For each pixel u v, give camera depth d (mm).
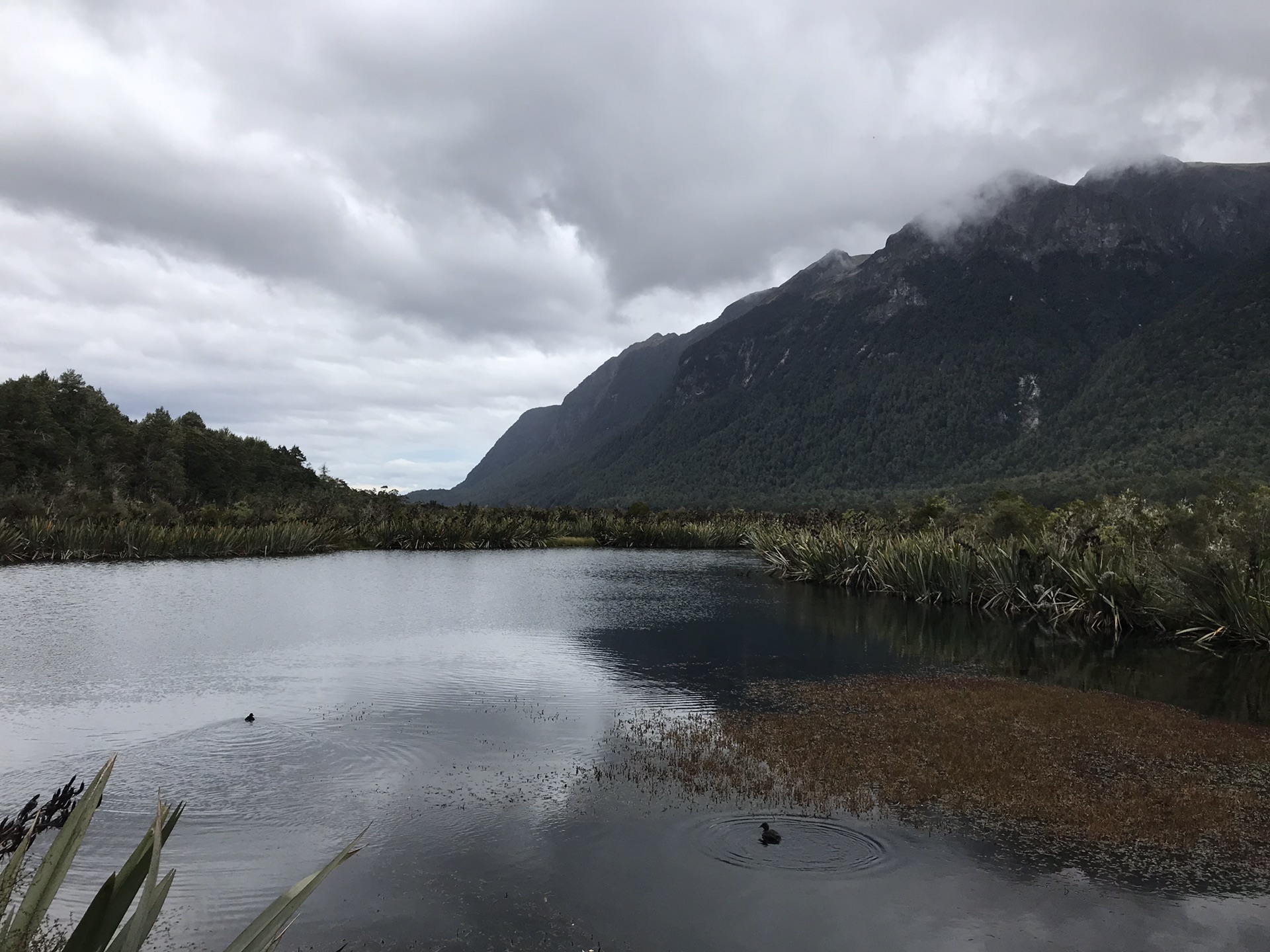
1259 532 14703
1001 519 22281
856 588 24281
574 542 45531
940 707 10086
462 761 7879
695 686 11344
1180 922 4988
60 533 31062
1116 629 15375
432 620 17359
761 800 6855
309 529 36969
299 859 5711
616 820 6414
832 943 4699
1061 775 7520
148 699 10188
